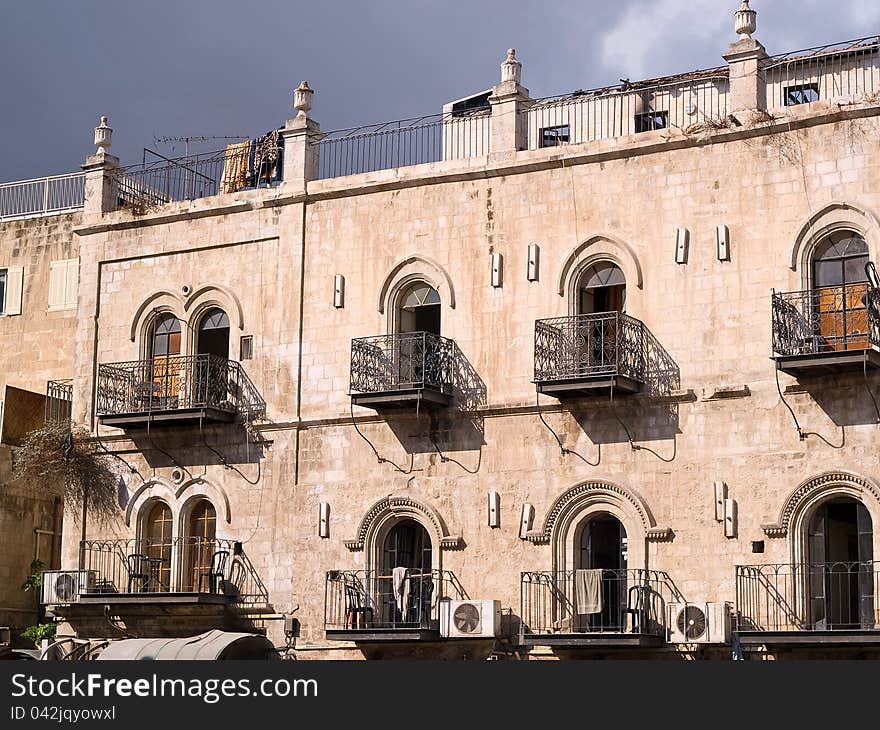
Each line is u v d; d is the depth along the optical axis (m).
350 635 41.38
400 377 42.75
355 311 44.34
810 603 38.09
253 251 46.19
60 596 45.69
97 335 48.09
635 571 39.81
